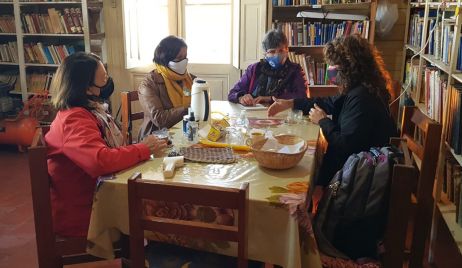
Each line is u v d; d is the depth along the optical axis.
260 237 1.42
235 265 1.54
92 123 1.71
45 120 4.35
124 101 2.62
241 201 1.24
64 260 1.72
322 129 2.18
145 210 1.51
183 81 2.83
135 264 1.39
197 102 2.29
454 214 2.42
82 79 1.74
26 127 4.25
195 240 1.51
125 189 1.51
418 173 2.09
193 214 1.48
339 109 2.42
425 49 3.41
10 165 4.02
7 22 4.50
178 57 2.72
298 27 4.04
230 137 2.11
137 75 4.57
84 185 1.74
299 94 3.03
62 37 4.63
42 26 4.38
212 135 2.04
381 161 1.60
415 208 1.93
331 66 2.22
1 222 2.90
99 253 1.58
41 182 1.60
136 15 4.34
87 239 1.57
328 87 3.37
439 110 2.77
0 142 4.36
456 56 2.41
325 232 1.64
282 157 1.63
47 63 4.48
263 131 2.15
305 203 1.39
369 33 3.97
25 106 4.36
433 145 1.82
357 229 1.60
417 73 3.48
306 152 1.89
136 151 1.71
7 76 4.64
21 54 4.44
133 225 1.35
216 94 4.61
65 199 1.74
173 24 4.54
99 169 1.58
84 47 4.49
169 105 2.74
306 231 1.38
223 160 1.77
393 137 2.05
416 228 1.90
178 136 2.13
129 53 4.29
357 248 1.63
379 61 2.26
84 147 1.60
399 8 4.24
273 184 1.53
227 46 4.56
